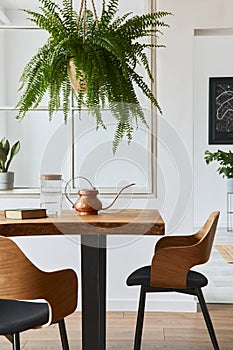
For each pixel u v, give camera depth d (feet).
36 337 12.41
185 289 10.41
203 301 10.37
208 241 10.23
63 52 8.89
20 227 8.42
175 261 10.00
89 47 8.71
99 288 8.84
